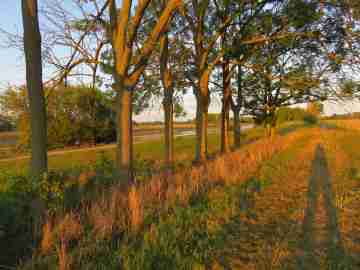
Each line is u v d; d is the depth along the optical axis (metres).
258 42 12.65
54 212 5.00
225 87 15.55
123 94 6.90
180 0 6.13
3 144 37.59
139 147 26.45
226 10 12.51
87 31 6.88
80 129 34.31
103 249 3.99
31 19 4.95
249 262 3.72
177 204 5.83
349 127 46.22
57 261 3.66
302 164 11.82
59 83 7.07
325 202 6.38
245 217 5.38
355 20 9.23
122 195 5.88
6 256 3.90
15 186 4.71
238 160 10.61
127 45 6.37
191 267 3.54
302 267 3.62
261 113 22.56
